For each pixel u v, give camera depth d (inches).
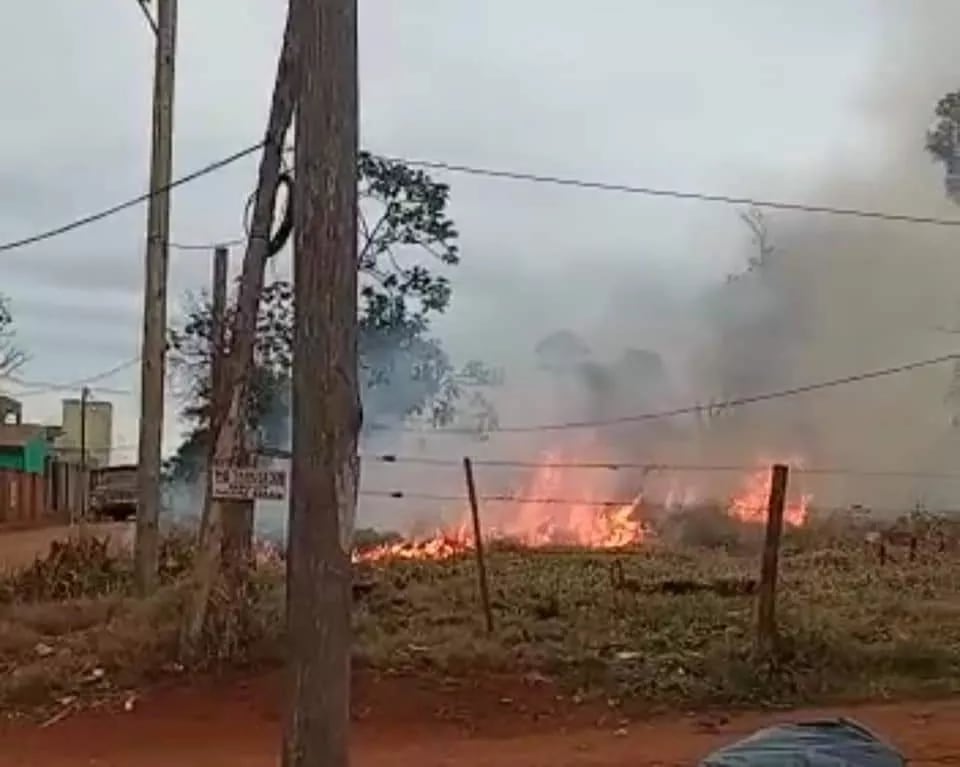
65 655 571.5
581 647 587.2
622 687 537.3
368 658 557.0
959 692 556.7
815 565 1025.5
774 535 569.3
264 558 856.9
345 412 282.2
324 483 279.7
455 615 666.2
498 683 538.0
